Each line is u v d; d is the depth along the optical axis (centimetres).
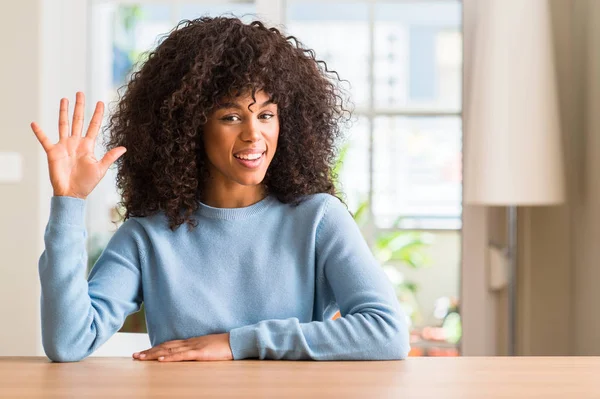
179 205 166
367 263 163
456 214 398
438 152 394
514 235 340
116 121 182
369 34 387
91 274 168
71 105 379
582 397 105
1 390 108
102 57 399
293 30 383
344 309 160
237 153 158
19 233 363
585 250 336
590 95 329
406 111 392
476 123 326
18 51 363
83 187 148
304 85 171
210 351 145
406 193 391
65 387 110
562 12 349
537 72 322
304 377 119
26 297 363
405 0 385
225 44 160
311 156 172
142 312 388
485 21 327
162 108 165
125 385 111
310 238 166
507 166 319
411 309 401
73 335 147
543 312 355
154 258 166
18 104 363
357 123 388
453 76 394
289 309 164
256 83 156
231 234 166
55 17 374
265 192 171
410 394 106
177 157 165
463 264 361
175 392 106
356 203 387
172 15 382
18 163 362
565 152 348
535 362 135
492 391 108
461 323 362
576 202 346
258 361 140
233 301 163
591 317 328
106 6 398
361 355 147
